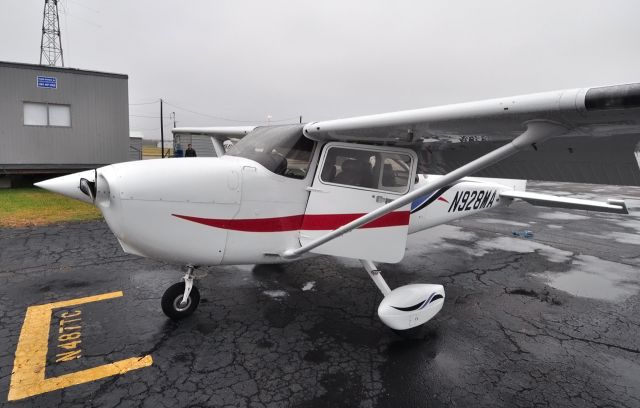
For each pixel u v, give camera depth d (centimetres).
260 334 311
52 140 1086
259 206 316
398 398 235
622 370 273
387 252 359
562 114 212
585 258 560
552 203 564
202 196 292
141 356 273
